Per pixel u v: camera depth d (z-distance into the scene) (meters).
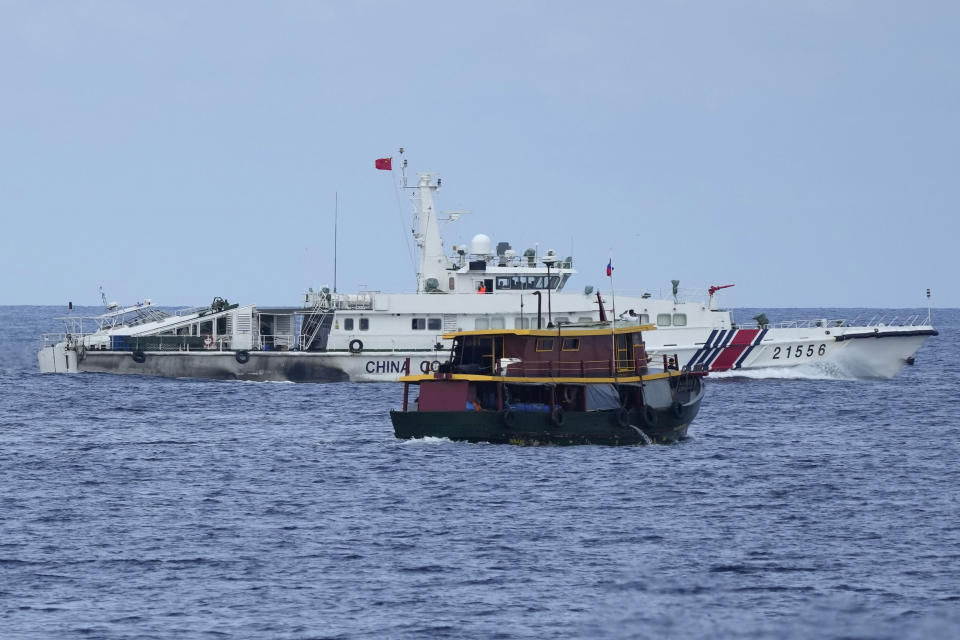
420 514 169.88
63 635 122.88
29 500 181.12
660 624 125.44
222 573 142.25
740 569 143.50
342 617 127.69
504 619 126.94
